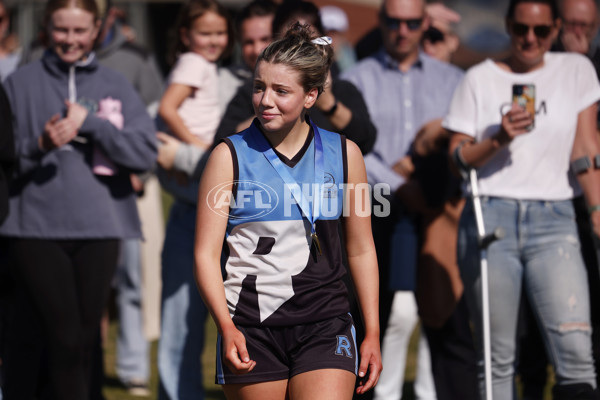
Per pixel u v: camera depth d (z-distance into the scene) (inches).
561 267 689.6
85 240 767.1
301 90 521.0
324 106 678.5
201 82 830.5
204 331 833.5
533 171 703.1
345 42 1817.2
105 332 1197.1
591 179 707.4
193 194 804.6
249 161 530.3
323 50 528.7
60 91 781.9
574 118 709.3
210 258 526.6
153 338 1123.3
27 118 775.7
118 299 1008.9
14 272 769.6
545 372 831.1
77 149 770.2
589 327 689.0
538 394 831.1
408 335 904.3
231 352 511.2
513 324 709.9
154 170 942.4
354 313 665.6
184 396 820.0
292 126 534.0
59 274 757.3
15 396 794.2
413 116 860.6
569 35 768.9
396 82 866.8
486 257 693.3
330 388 518.0
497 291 700.7
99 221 766.5
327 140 546.3
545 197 700.7
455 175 740.0
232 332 514.9
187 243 818.2
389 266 800.3
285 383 537.0
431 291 806.5
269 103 517.3
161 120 852.6
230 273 537.0
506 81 722.2
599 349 730.8
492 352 713.0
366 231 555.2
